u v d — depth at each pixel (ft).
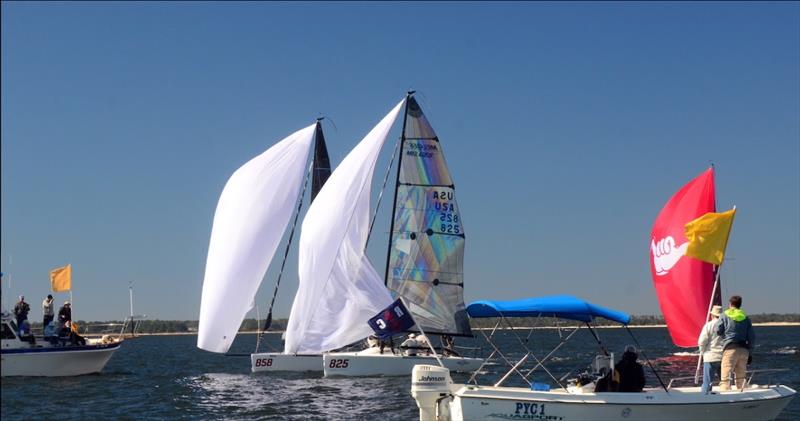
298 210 142.72
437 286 126.82
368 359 117.39
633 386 65.51
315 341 123.24
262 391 105.50
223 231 131.23
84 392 105.50
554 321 70.85
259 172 133.80
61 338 121.19
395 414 84.79
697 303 93.81
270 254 131.95
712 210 94.89
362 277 124.16
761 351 206.08
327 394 100.73
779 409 67.72
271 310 137.49
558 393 63.77
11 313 115.75
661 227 96.89
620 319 67.31
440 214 127.95
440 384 66.39
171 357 224.53
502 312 67.62
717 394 64.95
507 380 115.24
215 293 128.98
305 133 139.13
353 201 123.85
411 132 129.08
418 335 125.59
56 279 122.42
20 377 116.26
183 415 86.69
